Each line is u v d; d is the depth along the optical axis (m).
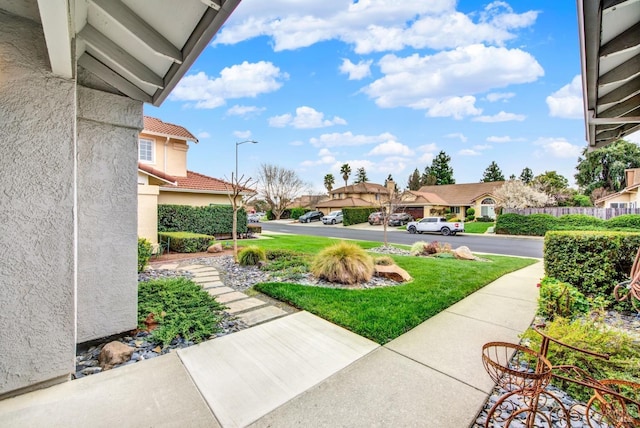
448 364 2.71
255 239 13.80
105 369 2.57
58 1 1.47
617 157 29.06
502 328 3.55
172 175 15.08
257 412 2.04
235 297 4.68
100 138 2.99
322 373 2.53
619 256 4.47
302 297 4.46
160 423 1.91
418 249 10.24
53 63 2.04
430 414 2.04
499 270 6.91
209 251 9.66
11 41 2.06
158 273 6.36
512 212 20.50
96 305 3.01
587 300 3.91
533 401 1.90
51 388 2.24
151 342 3.07
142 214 8.59
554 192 26.94
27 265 2.13
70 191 2.28
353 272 5.46
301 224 30.12
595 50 2.39
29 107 2.11
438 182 50.91
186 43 2.34
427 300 4.43
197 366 2.61
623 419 1.67
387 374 2.53
